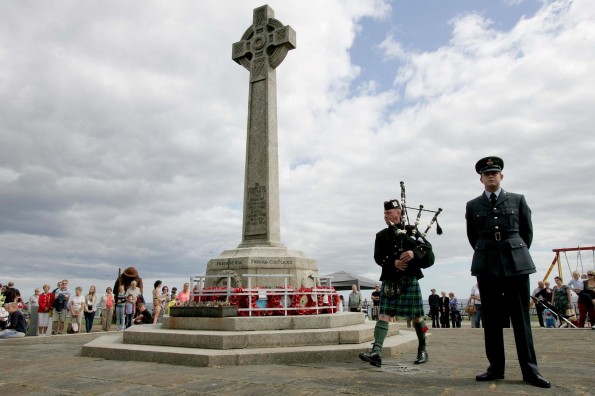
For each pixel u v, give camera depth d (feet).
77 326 45.60
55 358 23.80
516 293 15.74
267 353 21.13
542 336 35.29
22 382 17.16
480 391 14.17
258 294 27.22
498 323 16.19
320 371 18.37
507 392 13.99
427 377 16.69
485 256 16.15
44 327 44.19
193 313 26.12
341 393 14.11
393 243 19.85
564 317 47.39
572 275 52.80
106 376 18.04
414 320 20.49
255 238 33.78
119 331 45.01
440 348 27.50
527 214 16.33
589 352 24.75
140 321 48.01
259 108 36.19
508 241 15.98
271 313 27.07
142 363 21.54
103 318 48.78
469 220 17.31
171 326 26.68
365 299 84.12
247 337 22.76
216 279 31.27
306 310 27.81
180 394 14.60
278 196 34.91
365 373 17.69
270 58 36.94
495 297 16.20
